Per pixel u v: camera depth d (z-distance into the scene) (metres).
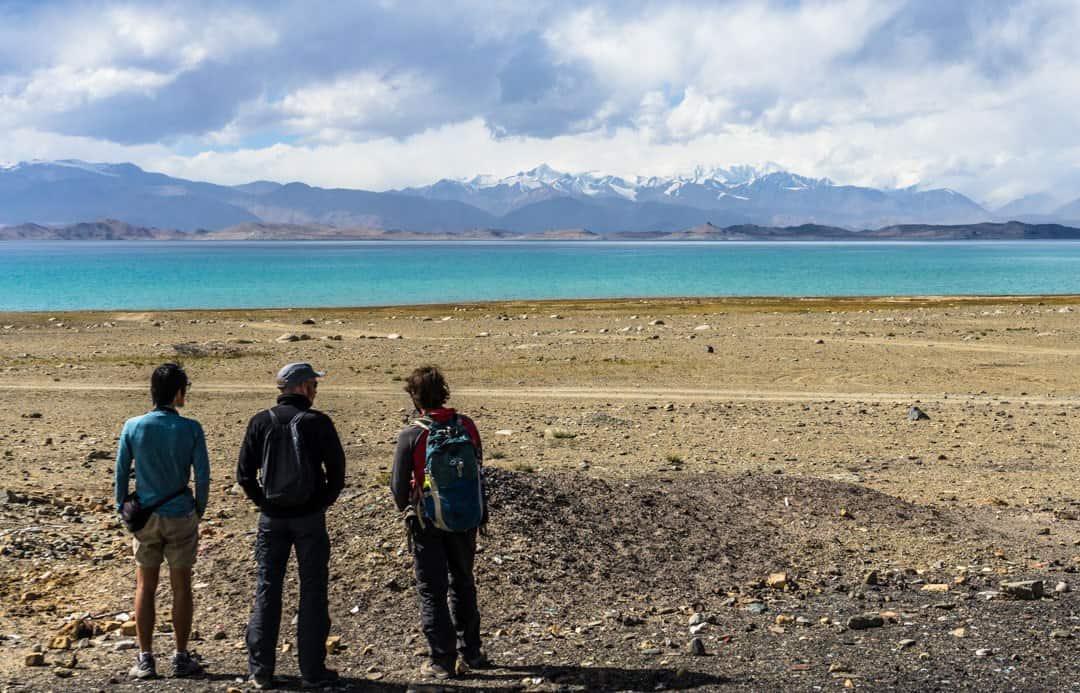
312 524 6.83
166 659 7.38
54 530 11.47
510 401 25.16
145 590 6.93
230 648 7.71
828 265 185.62
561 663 7.17
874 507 12.62
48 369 31.47
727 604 8.86
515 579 9.03
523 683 6.70
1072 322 46.53
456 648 7.04
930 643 7.50
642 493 12.07
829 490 13.14
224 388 27.31
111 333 45.72
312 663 6.73
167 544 6.96
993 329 43.44
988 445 18.81
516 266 178.00
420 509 6.75
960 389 27.52
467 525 6.75
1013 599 8.95
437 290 102.62
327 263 195.00
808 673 6.79
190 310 67.44
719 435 19.97
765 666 6.97
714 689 6.46
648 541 10.38
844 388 27.70
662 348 36.66
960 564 10.41
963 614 8.39
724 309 65.00
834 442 19.16
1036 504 13.51
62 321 54.94
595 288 107.19
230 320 56.00
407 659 7.34
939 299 76.25
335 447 6.89
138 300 86.94
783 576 9.49
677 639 7.76
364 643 7.77
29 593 9.12
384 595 8.66
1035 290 102.94
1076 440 19.33
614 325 49.84
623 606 8.73
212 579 9.34
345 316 59.88
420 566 6.89
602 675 6.81
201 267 172.50
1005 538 11.58
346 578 8.99
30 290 101.56
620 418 21.80
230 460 16.73
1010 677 6.62
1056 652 7.20
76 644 7.71
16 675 6.87
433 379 6.98
